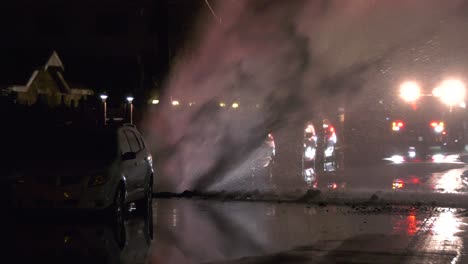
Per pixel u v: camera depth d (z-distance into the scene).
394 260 9.85
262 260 9.94
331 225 13.10
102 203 13.12
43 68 37.88
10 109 25.41
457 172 25.61
